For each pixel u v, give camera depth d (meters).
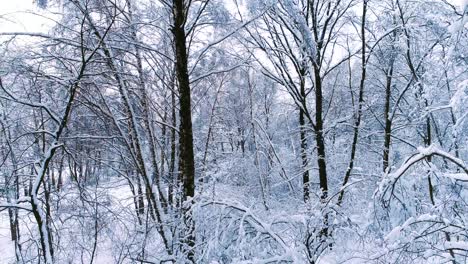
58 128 7.24
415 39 10.50
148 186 8.03
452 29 4.45
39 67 7.25
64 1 7.09
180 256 6.34
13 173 7.55
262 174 15.66
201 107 15.05
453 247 4.69
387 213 5.12
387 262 4.91
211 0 8.29
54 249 7.91
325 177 10.66
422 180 5.63
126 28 8.22
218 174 9.33
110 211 7.83
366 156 14.26
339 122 11.19
